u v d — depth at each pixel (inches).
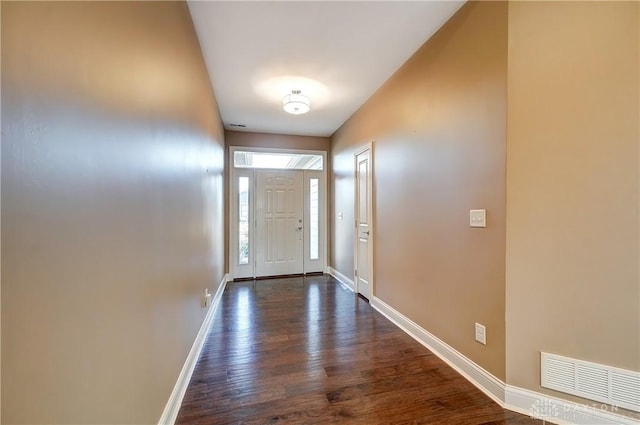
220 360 84.0
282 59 101.2
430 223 90.2
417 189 96.8
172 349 60.9
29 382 23.1
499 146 65.2
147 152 46.6
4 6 20.8
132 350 41.4
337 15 79.0
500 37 64.9
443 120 83.9
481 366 70.9
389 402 65.7
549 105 60.5
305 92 128.5
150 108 47.9
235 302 138.9
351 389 70.4
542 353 61.9
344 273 174.2
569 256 59.7
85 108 30.0
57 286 26.2
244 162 215.0
